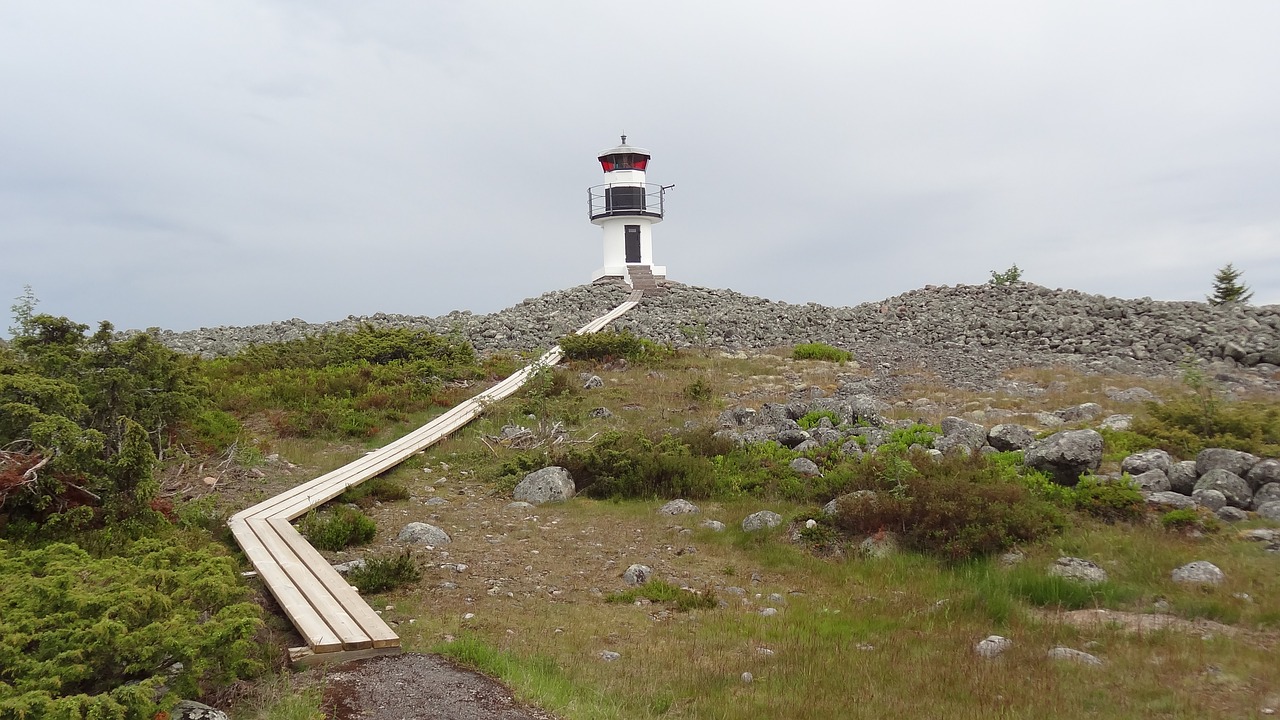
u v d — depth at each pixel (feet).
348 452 60.29
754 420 67.21
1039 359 94.12
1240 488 42.45
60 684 21.09
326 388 74.38
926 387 80.69
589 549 43.39
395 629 31.78
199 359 70.95
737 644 31.40
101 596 23.81
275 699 23.75
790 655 29.94
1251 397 71.82
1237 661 27.81
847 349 103.40
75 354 48.70
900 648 30.76
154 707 21.48
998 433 54.75
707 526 46.16
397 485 52.54
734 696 26.53
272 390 73.31
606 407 73.26
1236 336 92.89
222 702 23.82
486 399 73.15
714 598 36.40
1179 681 26.61
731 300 143.33
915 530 41.14
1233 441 49.21
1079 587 34.71
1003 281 161.89
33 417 37.47
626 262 167.43
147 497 37.09
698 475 52.60
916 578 38.22
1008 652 29.73
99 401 46.57
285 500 46.91
